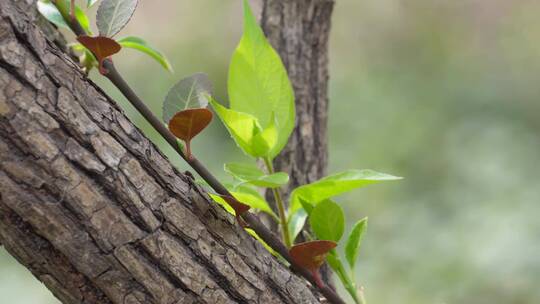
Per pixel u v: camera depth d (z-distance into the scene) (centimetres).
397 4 486
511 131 410
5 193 115
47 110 115
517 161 383
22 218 115
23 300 296
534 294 314
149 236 117
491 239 331
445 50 475
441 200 367
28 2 119
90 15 283
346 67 464
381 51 474
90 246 116
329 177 124
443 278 323
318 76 145
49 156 115
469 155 391
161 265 118
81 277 117
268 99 126
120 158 117
